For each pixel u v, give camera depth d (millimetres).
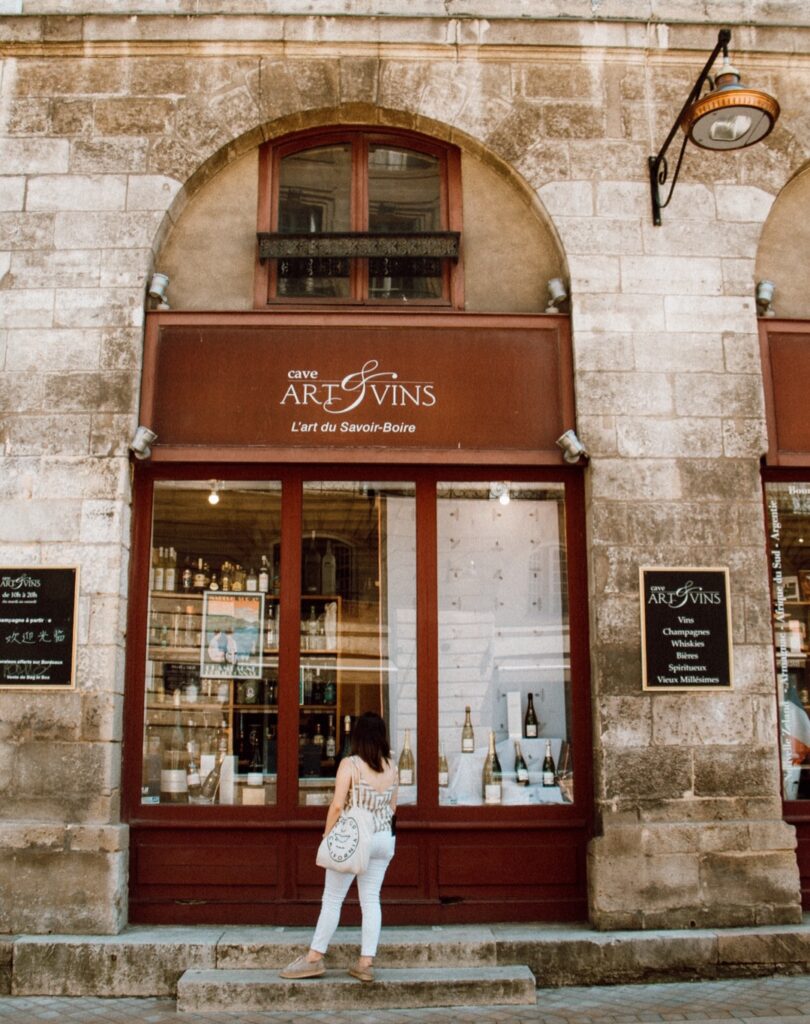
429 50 7438
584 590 7121
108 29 7316
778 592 7398
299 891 6719
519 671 7191
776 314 7531
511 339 7195
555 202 7305
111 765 6527
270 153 7605
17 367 6949
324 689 7098
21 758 6516
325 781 6984
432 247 7410
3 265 7090
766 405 7230
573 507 7191
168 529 7168
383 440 7023
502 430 7074
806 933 6293
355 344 7133
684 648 6766
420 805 6902
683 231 7309
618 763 6637
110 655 6609
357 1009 5742
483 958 6156
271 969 6051
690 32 7504
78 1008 5793
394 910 6688
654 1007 5680
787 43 7516
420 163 7711
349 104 7426
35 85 7336
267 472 7176
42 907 6320
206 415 7008
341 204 7684
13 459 6836
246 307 7383
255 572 7148
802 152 7484
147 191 7211
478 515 7332
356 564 7219
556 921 6699
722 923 6445
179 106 7344
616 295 7184
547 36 7441
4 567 6695
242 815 6820
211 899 6676
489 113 7426
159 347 7094
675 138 7422
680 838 6520
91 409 6898
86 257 7109
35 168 7223
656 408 7062
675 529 6926
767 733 6719
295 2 7406
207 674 7070
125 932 6402
